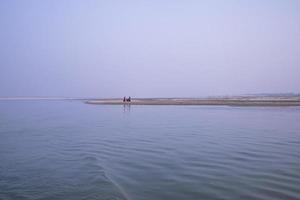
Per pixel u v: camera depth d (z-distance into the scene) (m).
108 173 17.44
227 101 107.31
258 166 18.77
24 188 15.15
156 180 16.06
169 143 27.36
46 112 74.88
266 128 36.84
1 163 20.47
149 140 29.23
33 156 22.62
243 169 18.08
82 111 75.56
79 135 33.34
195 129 37.00
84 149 25.17
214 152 23.05
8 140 30.16
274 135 31.45
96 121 48.75
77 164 19.89
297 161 20.02
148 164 19.50
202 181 15.82
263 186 14.96
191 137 30.73
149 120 48.88
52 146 26.72
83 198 13.63
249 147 24.95
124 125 42.56
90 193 14.20
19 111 80.38
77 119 53.16
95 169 18.39
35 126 42.59
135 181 15.91
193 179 16.19
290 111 61.69
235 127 38.25
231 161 20.12
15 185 15.64
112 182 15.67
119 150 24.45
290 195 13.75
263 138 29.58
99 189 14.68
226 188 14.73
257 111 62.84
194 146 25.66
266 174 16.97
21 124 45.34
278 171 17.58
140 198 13.49
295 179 16.05
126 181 15.94
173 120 48.16
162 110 71.62
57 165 19.73
